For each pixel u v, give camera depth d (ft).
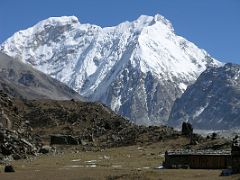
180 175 307.37
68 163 439.22
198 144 575.38
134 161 449.89
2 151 495.00
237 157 307.58
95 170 356.79
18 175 327.06
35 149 565.53
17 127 631.15
